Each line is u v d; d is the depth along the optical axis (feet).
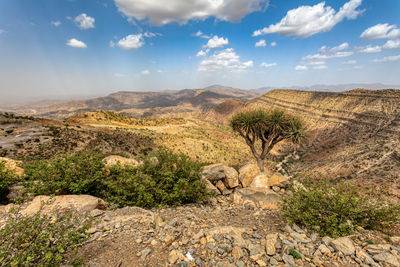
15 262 8.52
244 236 15.58
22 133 156.35
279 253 12.86
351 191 16.20
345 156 267.39
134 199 22.31
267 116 47.62
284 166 343.05
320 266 11.56
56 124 214.07
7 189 22.31
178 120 547.49
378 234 15.62
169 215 20.12
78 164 23.35
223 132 469.57
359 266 11.50
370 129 400.67
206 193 25.62
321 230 15.29
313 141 499.92
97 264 11.56
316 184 17.76
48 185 20.48
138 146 226.99
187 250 13.24
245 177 31.91
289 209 17.89
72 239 11.01
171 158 25.31
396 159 173.68
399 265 11.39
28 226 10.12
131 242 13.98
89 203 18.78
